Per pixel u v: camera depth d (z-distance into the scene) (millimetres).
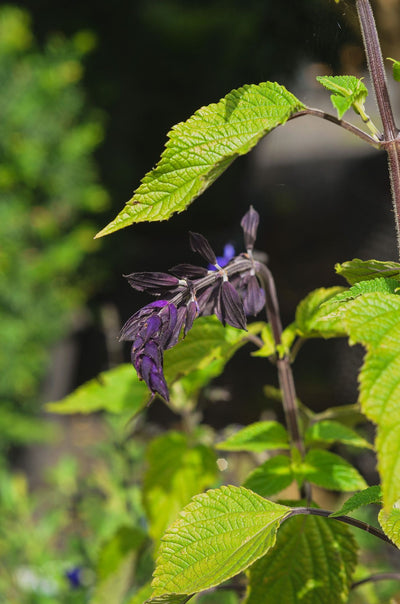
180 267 668
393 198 668
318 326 779
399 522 683
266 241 4520
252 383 2744
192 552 679
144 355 637
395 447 580
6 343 3512
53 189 3775
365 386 591
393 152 664
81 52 3898
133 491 1766
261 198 5090
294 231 4289
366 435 926
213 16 6102
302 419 880
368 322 607
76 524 2316
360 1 670
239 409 2488
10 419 3562
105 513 1919
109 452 1899
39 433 3633
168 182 645
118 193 5234
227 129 647
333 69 736
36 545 2016
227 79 6051
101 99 5352
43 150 3664
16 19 3746
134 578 1092
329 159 4234
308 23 752
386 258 1071
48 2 5586
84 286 4434
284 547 765
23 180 3652
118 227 643
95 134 4027
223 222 6230
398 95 836
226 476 1352
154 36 6109
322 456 807
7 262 3480
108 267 4789
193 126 648
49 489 3383
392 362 594
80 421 4121
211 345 803
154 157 6129
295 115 658
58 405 974
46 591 1831
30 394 3713
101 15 5945
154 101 6188
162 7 6207
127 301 5164
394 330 604
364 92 665
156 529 942
